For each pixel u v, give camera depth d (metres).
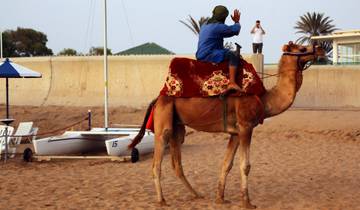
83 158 16.53
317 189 12.11
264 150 18.30
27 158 16.52
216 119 10.24
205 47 10.26
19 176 14.03
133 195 11.54
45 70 30.02
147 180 13.27
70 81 29.34
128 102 27.80
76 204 10.78
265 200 11.02
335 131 21.45
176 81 10.27
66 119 25.69
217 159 16.56
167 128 10.34
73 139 17.33
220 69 10.18
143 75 28.11
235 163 15.59
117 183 12.92
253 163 15.77
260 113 10.15
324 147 18.80
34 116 26.45
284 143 19.70
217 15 10.36
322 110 25.61
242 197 10.33
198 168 15.00
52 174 14.33
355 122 22.75
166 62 27.86
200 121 10.31
